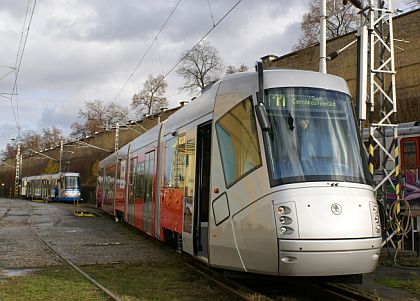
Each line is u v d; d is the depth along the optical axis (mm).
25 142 106625
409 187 16797
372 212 7754
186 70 56469
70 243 15680
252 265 7891
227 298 8281
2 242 15781
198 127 10422
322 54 14734
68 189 54406
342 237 7336
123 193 22000
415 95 26766
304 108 8328
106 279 9922
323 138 8148
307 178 7668
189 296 8484
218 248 8734
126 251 13867
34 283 9359
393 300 8062
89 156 69875
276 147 7922
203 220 10234
